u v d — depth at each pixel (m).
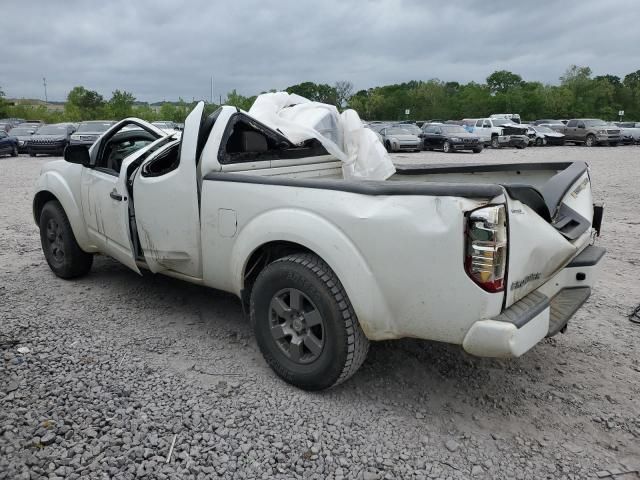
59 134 25.78
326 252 3.14
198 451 2.84
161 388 3.44
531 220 3.00
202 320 4.58
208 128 4.04
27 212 9.84
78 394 3.31
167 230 4.15
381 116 81.31
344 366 3.21
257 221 3.52
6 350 3.88
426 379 3.67
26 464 2.69
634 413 3.32
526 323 2.83
